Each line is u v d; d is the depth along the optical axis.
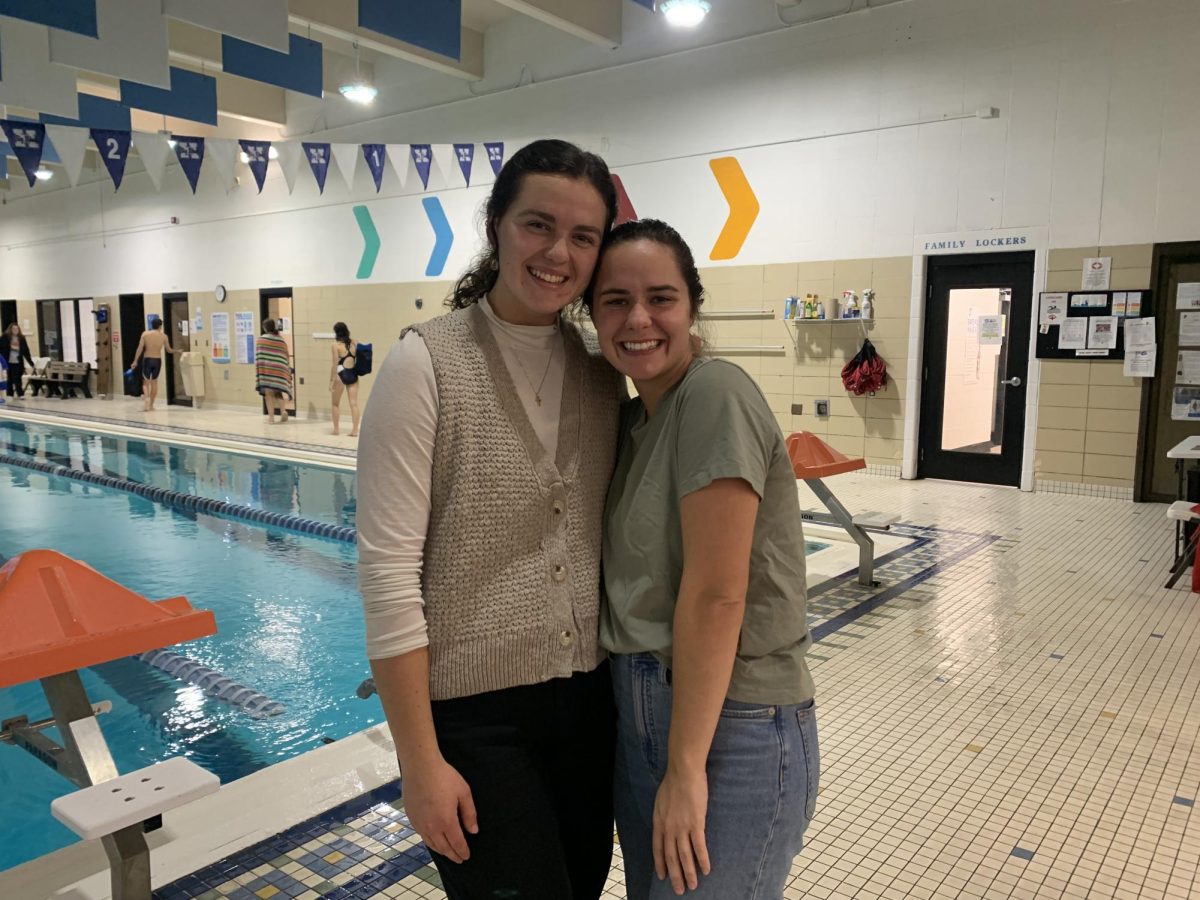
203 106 8.56
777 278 7.91
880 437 7.53
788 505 1.13
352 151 6.98
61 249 15.88
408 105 10.55
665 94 8.42
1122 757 2.40
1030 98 6.52
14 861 2.25
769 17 7.67
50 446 9.49
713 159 8.17
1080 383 6.54
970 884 1.83
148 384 12.77
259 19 5.71
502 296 1.17
